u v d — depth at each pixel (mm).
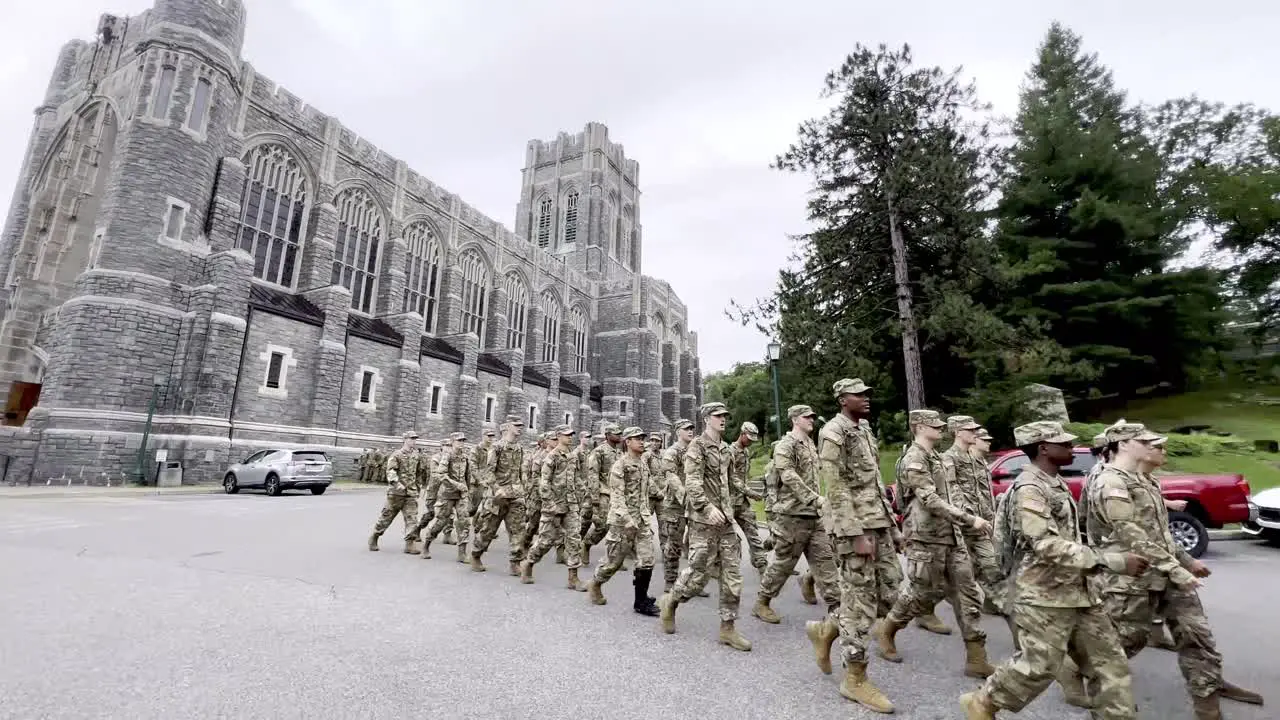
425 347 38719
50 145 33094
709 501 5785
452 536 13039
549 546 8430
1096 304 26891
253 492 22750
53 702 3918
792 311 19609
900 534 5852
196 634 5449
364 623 6020
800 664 5160
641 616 6746
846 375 18578
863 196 19906
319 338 31234
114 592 6789
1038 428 4332
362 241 39062
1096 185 29812
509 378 46250
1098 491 4707
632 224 82500
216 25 28734
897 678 4969
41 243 30484
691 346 74812
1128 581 4695
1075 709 4426
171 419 24453
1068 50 35375
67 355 23172
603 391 61656
